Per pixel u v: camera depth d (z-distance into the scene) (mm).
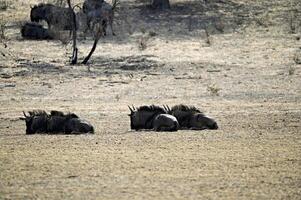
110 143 66438
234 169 53062
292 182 48500
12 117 88625
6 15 176125
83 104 99188
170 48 147375
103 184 47812
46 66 129375
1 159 57938
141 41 149875
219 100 102250
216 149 62375
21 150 62812
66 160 57062
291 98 104000
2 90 110000
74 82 116562
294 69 127625
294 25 166125
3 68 126562
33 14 166000
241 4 185625
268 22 169750
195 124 76062
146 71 126188
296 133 73375
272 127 78000
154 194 44656
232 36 158625
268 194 44844
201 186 47125
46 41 155125
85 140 68625
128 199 43344
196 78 119812
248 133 73062
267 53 142500
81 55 141000
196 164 55000
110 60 136250
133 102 100875
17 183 48312
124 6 180125
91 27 165250
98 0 159750
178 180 49062
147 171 52250
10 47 146375
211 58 138000
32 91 109375
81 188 46625
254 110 92625
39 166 54500
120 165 54594
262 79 119438
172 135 71375
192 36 159375
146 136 70812
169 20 171875
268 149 62500
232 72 125375
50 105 98438
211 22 170375
